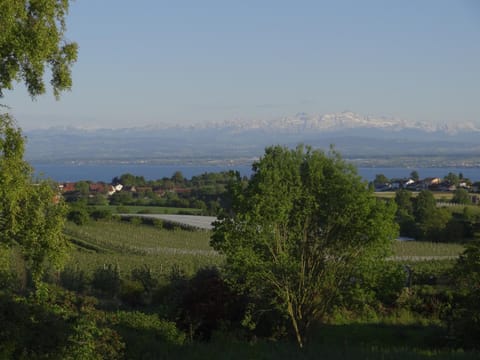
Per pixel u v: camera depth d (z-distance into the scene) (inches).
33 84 589.0
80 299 671.1
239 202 714.8
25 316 486.6
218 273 841.5
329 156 753.6
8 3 524.1
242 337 744.3
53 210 649.6
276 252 725.3
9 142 579.5
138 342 597.3
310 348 653.9
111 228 2869.1
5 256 612.4
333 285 730.2
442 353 613.9
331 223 729.6
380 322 874.1
